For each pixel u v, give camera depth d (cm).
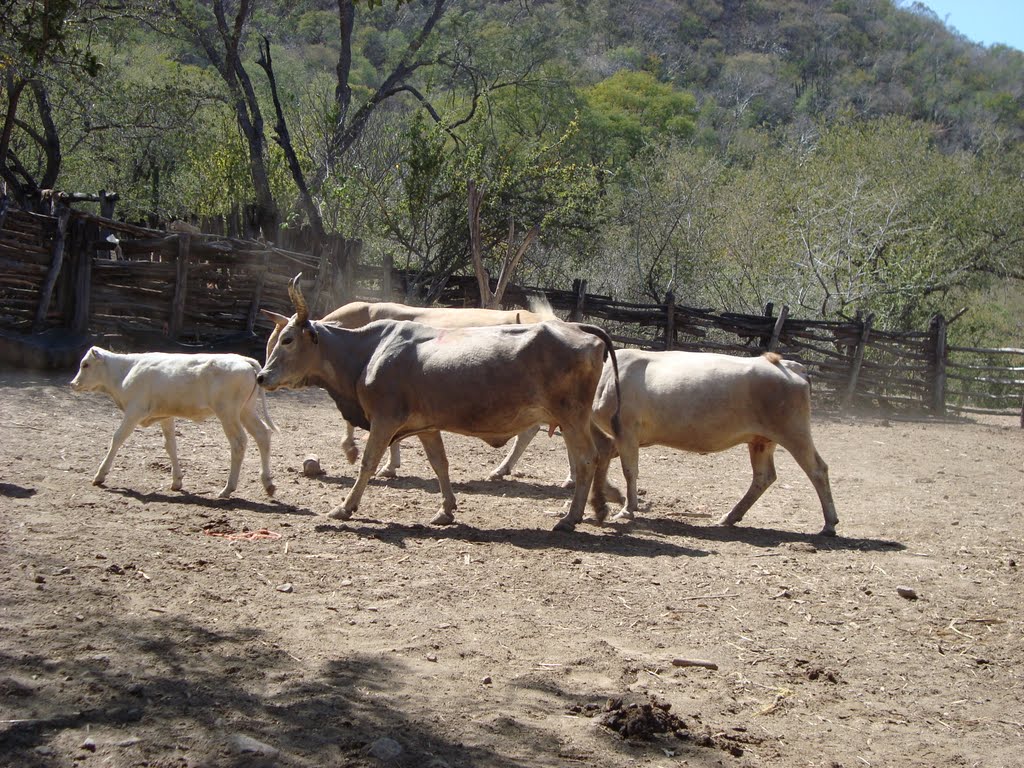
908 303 2378
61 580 643
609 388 930
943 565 841
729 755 493
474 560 765
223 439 1153
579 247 2478
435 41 2697
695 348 1941
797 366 935
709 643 636
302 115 2569
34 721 459
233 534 784
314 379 901
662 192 2758
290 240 2023
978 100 8806
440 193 2211
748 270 2577
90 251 1520
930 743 524
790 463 1338
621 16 9350
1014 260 3039
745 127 5969
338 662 560
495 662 579
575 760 472
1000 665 634
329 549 766
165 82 2298
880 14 11744
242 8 2248
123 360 898
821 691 579
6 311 1465
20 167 2175
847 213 2502
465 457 1220
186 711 483
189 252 1617
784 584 761
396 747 462
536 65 2814
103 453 1027
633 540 862
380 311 1105
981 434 1759
